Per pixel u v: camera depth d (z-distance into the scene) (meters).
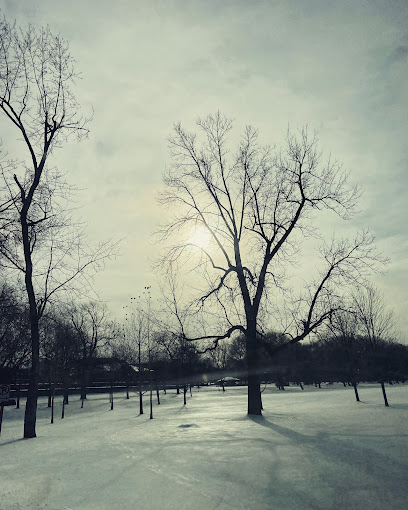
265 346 22.52
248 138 24.86
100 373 66.50
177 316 28.31
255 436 13.72
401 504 6.50
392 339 37.78
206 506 6.64
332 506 6.53
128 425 20.83
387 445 11.26
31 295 18.86
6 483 8.23
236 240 24.48
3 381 19.59
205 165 24.84
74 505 6.73
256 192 24.06
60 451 12.31
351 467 8.88
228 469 9.05
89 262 19.52
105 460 10.45
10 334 31.16
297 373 57.03
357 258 21.19
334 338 33.22
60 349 45.47
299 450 10.89
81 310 59.12
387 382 57.47
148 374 47.59
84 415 32.47
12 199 17.70
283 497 7.03
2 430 22.28
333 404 28.11
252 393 22.20
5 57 18.77
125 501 6.93
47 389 60.78
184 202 24.59
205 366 69.94
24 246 18.98
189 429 16.62
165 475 8.64
